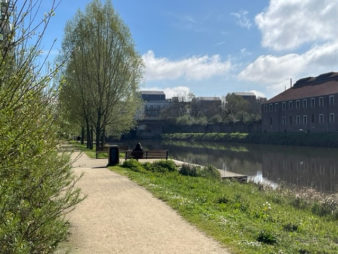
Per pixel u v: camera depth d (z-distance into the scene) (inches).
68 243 263.7
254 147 2536.9
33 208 150.3
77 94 1298.0
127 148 1339.8
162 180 658.2
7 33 119.2
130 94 1413.6
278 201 612.7
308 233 365.1
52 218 163.3
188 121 4030.5
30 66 129.5
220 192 576.7
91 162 960.9
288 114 3043.8
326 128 2593.5
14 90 123.9
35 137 143.2
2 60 118.0
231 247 261.3
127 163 847.7
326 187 947.3
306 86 3147.1
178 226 321.4
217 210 423.2
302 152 2010.3
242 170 1332.4
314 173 1240.2
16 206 138.2
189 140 3818.9
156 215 363.6
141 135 4028.1
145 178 644.1
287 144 2586.1
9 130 124.9
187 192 535.2
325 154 1850.4
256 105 4466.0
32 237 153.3
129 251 251.8
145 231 304.3
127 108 1487.5
